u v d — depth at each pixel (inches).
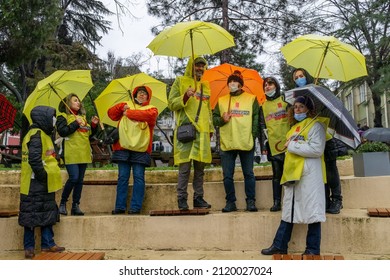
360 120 1178.0
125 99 239.3
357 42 599.2
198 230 187.0
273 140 196.4
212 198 224.1
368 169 219.9
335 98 155.7
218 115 203.8
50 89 216.2
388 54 620.7
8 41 549.0
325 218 161.0
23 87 780.6
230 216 185.9
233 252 180.7
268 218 183.0
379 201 208.1
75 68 765.3
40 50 572.4
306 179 159.6
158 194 224.7
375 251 172.6
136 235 189.2
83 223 190.4
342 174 272.2
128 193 224.5
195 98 197.3
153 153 443.2
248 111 199.2
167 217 189.3
